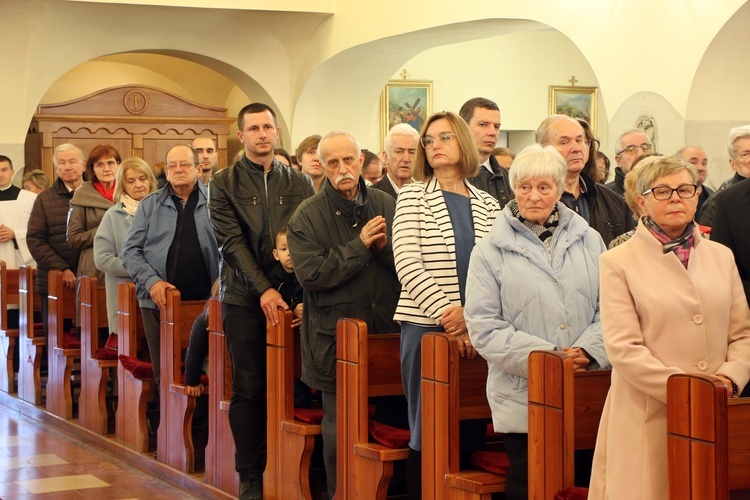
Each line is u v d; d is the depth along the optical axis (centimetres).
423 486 390
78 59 1170
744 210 367
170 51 1206
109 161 751
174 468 584
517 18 959
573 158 434
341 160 450
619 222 451
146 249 620
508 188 496
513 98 1421
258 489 504
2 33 1108
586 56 915
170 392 589
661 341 301
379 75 1200
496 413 359
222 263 515
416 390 405
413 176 419
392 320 455
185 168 612
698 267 305
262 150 505
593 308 361
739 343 306
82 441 700
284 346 481
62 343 755
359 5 1112
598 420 345
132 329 640
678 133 830
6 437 717
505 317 358
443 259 399
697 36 812
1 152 1140
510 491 359
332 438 451
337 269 436
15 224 891
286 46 1205
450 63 1388
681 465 273
